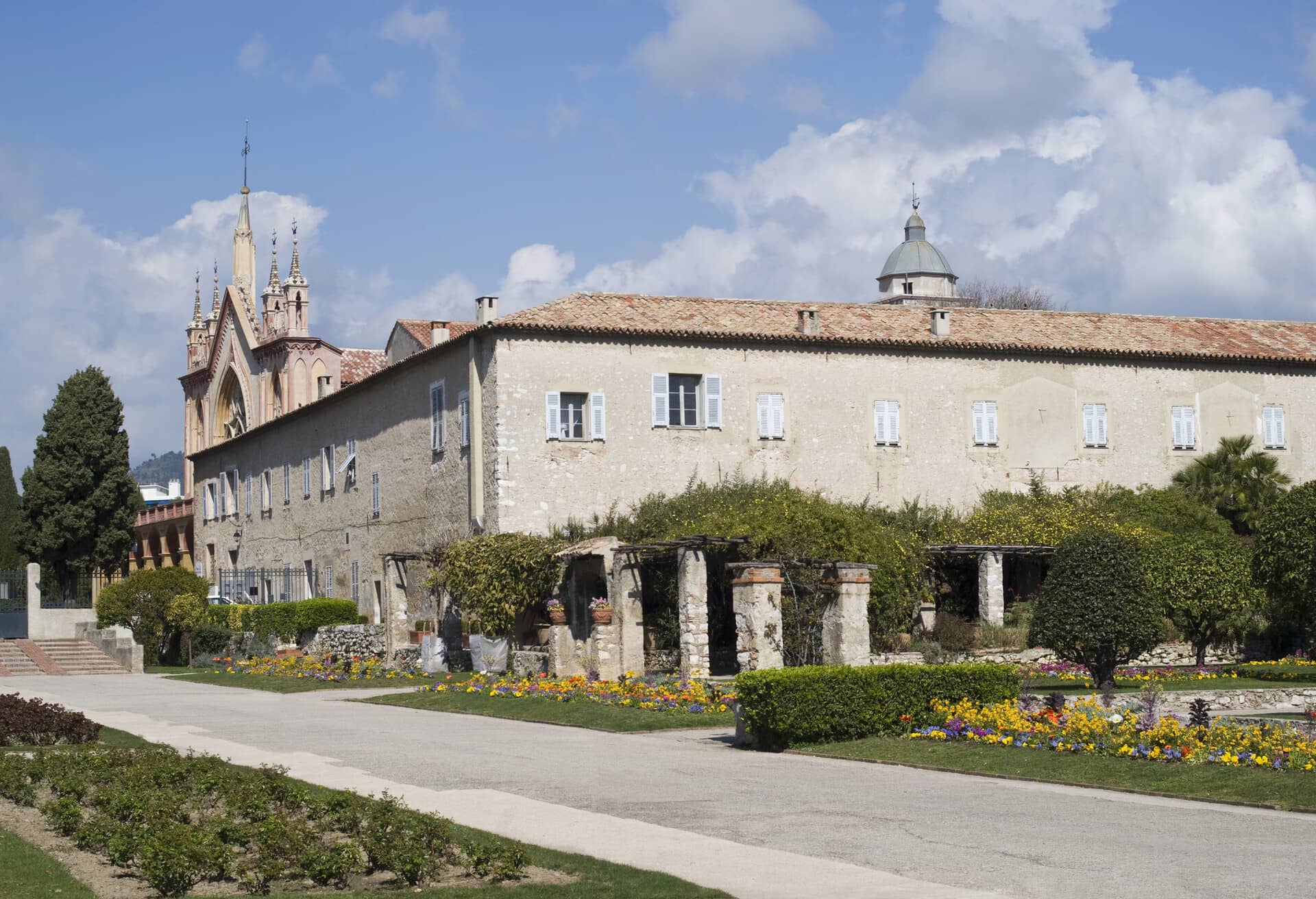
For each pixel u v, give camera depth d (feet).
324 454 178.60
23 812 53.78
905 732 70.08
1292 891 36.86
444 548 129.59
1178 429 152.56
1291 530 99.04
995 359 147.33
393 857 40.98
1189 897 36.29
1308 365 157.79
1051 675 104.53
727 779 59.06
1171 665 117.19
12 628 163.94
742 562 87.71
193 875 41.55
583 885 38.81
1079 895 36.65
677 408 135.54
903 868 40.37
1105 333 155.02
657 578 110.52
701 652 96.63
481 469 132.36
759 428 137.80
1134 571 92.73
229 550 218.59
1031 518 131.34
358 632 142.72
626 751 69.36
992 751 63.67
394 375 155.12
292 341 215.92
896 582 114.93
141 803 49.37
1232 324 164.35
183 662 162.81
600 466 131.85
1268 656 124.67
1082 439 149.28
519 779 59.67
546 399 130.72
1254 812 49.65
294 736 78.02
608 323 133.49
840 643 84.53
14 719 74.54
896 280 283.79
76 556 234.79
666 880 39.01
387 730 81.15
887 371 143.23
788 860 41.68
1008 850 42.75
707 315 140.97
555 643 105.91
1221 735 60.70
